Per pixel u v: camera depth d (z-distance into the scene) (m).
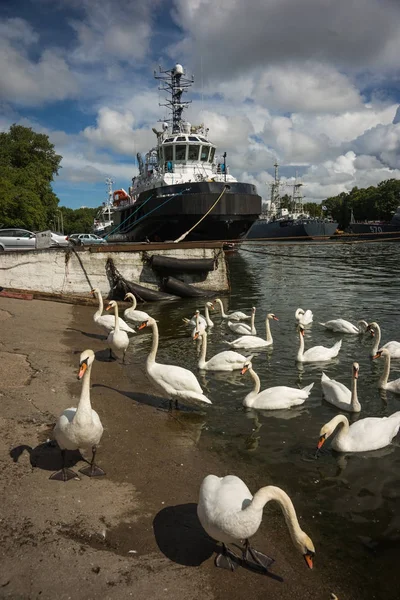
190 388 9.20
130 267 24.06
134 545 5.18
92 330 16.45
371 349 14.27
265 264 45.97
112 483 6.44
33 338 14.15
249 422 8.98
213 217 34.91
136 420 8.80
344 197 153.75
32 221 50.38
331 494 6.52
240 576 4.87
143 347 14.78
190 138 41.62
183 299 24.58
